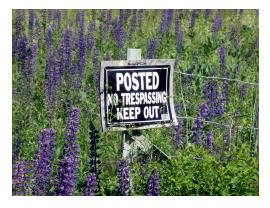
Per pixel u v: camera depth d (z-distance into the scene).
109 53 5.43
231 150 4.71
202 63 5.78
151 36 6.30
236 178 4.30
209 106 5.01
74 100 5.06
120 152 4.49
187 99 5.18
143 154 4.48
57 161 4.37
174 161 4.39
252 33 6.70
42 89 5.23
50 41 5.79
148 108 4.46
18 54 5.54
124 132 4.45
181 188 4.30
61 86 5.21
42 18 6.23
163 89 4.49
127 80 4.39
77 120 4.27
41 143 4.24
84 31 5.97
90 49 5.81
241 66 5.79
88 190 4.16
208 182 4.31
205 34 6.70
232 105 5.10
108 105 4.35
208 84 5.12
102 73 4.33
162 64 4.47
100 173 4.28
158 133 4.72
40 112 5.01
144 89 4.43
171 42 6.35
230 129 4.79
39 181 4.21
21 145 4.57
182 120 4.95
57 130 4.67
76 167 4.20
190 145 4.60
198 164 4.37
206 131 4.85
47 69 5.23
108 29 6.23
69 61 5.36
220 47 5.92
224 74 5.52
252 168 4.37
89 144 4.54
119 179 4.23
